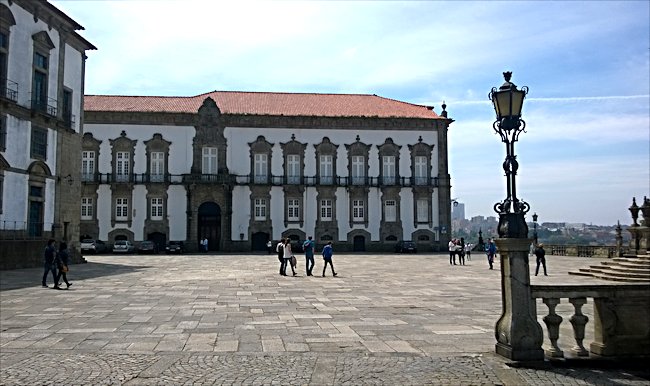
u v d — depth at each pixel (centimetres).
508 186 889
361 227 6047
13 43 3136
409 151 6191
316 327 1177
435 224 6162
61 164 3622
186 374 789
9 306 1529
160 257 4612
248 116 5916
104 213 5634
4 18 3052
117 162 5703
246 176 5891
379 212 6088
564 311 1439
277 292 1898
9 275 2552
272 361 862
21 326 1197
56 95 3556
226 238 5797
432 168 6209
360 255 5253
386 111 6347
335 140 6088
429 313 1392
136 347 974
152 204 5722
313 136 6053
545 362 823
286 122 6006
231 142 5906
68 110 3750
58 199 3578
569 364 831
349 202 6053
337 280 2414
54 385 737
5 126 3072
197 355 907
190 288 2033
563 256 4644
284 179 5950
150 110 5800
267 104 6291
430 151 6222
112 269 3106
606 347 848
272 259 4284
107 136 5691
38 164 3353
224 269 3112
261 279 2445
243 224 5859
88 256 4809
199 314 1371
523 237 855
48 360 876
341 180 6059
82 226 5584
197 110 5953
